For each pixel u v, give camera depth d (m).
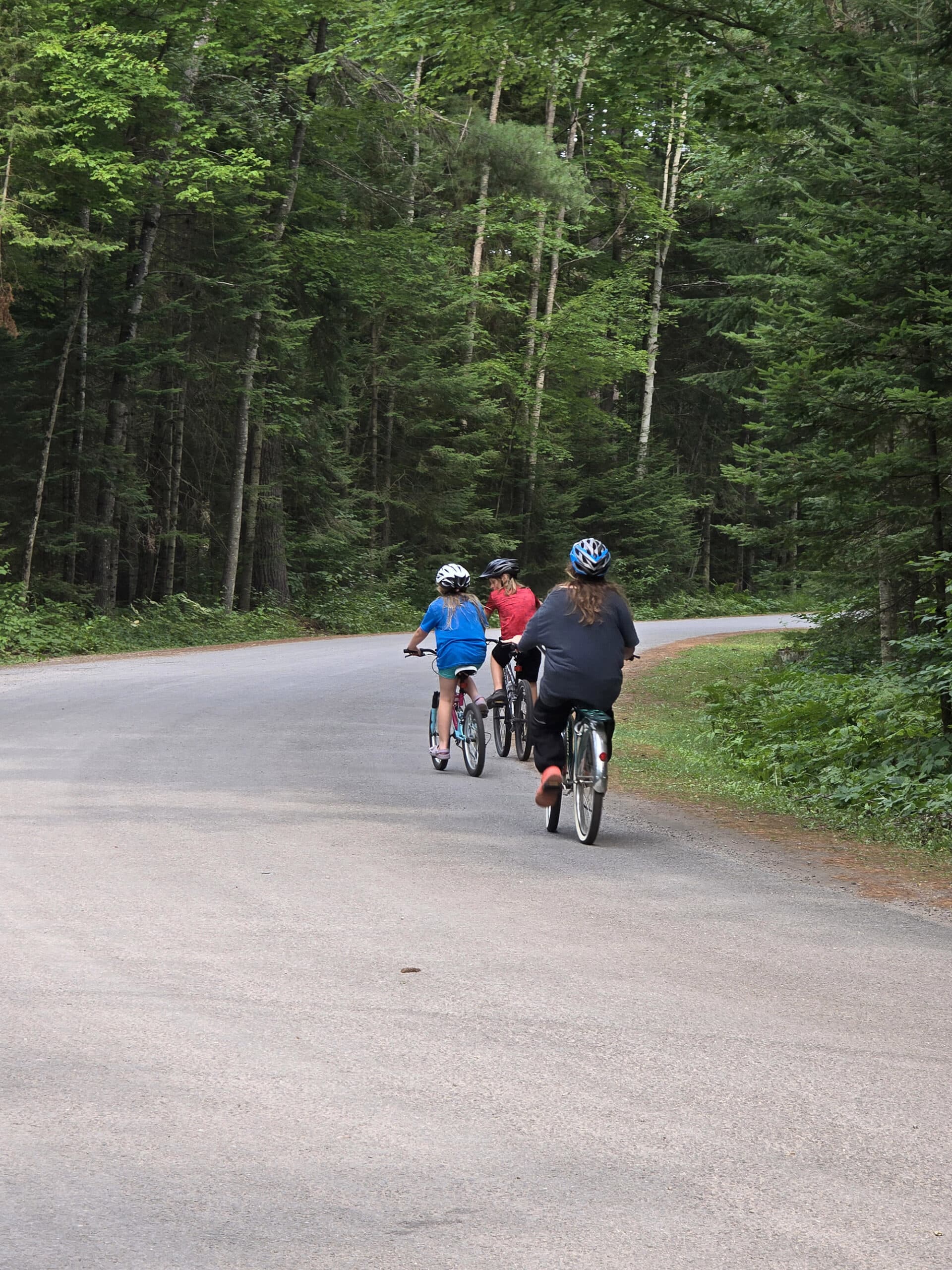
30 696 37.47
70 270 62.72
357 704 37.19
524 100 41.31
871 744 25.48
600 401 130.75
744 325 42.97
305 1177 7.50
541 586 109.19
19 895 14.41
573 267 116.75
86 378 70.19
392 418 97.56
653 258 119.19
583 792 18.66
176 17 60.97
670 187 115.56
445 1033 10.02
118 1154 7.80
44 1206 7.14
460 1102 8.65
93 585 68.25
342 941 12.70
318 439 84.12
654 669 52.38
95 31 56.53
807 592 34.94
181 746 27.56
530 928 13.35
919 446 25.97
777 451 26.89
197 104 70.31
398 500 96.69
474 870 16.31
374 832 18.78
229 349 75.12
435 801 21.86
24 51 54.84
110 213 62.09
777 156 32.22
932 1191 7.41
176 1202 7.19
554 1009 10.66
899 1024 10.40
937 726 25.58
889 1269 6.52
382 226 87.31
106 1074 9.10
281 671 47.62
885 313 24.95
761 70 29.52
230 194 67.81
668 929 13.45
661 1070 9.29
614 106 37.78
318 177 81.00
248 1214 7.06
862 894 15.43
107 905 14.01
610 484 116.12
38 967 11.66
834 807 22.48
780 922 13.86
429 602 96.94
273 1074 9.12
